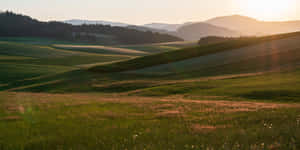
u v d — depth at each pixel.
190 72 67.81
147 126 12.66
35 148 9.45
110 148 8.70
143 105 23.03
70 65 108.88
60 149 9.10
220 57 82.44
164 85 51.47
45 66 100.62
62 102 25.81
